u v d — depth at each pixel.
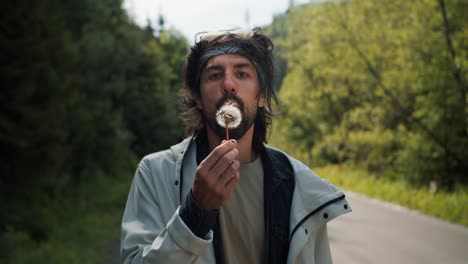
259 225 1.81
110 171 27.05
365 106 27.19
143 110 35.88
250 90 1.76
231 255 1.79
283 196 1.84
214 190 1.39
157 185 1.78
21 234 10.02
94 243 10.63
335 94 31.58
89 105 24.23
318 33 27.67
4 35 11.83
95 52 25.17
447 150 21.08
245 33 1.82
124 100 35.16
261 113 1.90
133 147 36.50
